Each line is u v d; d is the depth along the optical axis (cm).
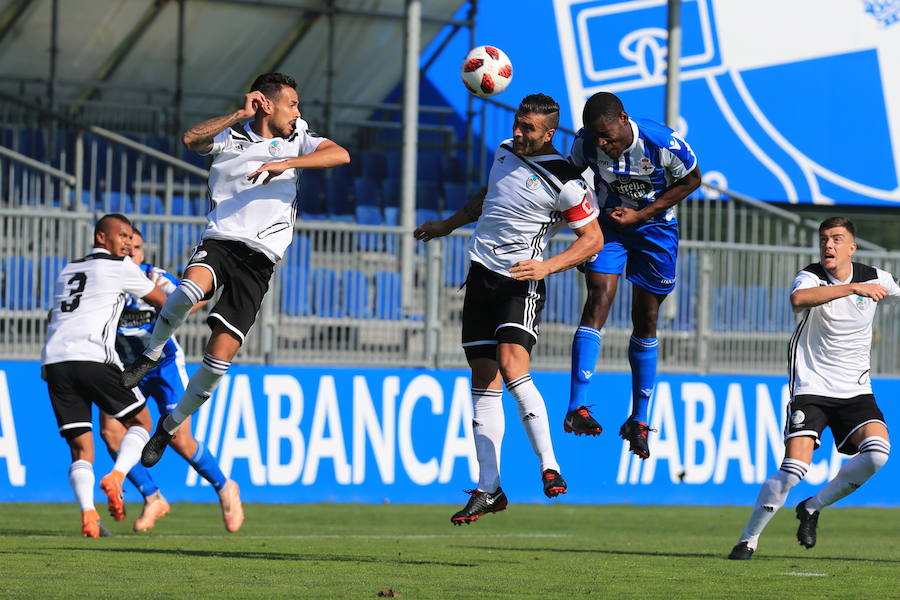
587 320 2334
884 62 7475
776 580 2073
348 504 4331
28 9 6038
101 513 3772
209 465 3056
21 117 6328
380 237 4575
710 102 7406
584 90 7362
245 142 2208
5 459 4075
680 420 4812
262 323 4391
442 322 4606
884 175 7419
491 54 2275
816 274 2486
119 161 6166
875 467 2483
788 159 7394
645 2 7388
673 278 2422
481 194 2342
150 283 2795
